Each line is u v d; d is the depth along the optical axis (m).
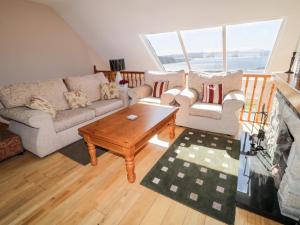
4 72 3.56
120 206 1.59
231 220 1.43
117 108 3.40
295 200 1.35
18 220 1.50
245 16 2.75
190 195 1.68
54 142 2.39
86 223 1.45
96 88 3.45
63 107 2.91
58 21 4.38
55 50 4.39
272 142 2.09
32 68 4.00
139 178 1.93
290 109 1.60
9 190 1.82
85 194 1.74
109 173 2.03
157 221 1.45
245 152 2.22
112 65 4.35
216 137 2.70
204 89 2.98
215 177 1.89
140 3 3.09
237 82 2.88
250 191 1.64
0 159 2.22
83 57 5.10
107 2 3.30
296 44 2.69
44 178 1.98
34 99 2.37
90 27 4.33
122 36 4.19
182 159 2.21
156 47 4.32
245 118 3.40
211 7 2.77
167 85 3.42
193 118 2.86
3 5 3.42
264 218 1.45
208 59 4.08
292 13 2.46
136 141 1.72
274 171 1.79
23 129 2.38
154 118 2.24
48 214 1.54
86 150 2.51
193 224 1.41
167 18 3.26
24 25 3.76
